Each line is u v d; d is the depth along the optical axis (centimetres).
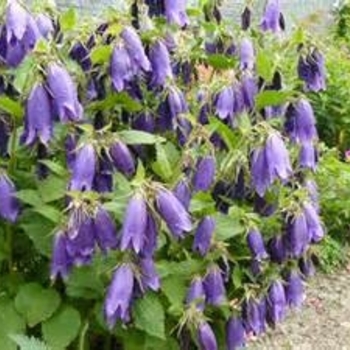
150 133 67
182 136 69
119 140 59
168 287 66
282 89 71
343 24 261
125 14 64
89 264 62
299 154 72
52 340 64
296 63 73
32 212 65
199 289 66
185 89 76
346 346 127
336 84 188
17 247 68
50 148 65
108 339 70
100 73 65
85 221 57
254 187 67
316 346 126
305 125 71
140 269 58
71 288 64
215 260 68
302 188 70
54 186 62
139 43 63
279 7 79
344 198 153
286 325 130
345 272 152
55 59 57
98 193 59
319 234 69
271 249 70
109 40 63
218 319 74
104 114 66
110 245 57
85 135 59
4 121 63
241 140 66
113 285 58
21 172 66
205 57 76
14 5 59
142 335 66
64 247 59
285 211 68
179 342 68
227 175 68
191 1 86
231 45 78
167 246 69
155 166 64
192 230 66
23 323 64
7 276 67
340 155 191
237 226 68
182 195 63
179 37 75
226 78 70
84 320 68
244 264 73
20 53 60
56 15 70
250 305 70
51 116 57
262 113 73
